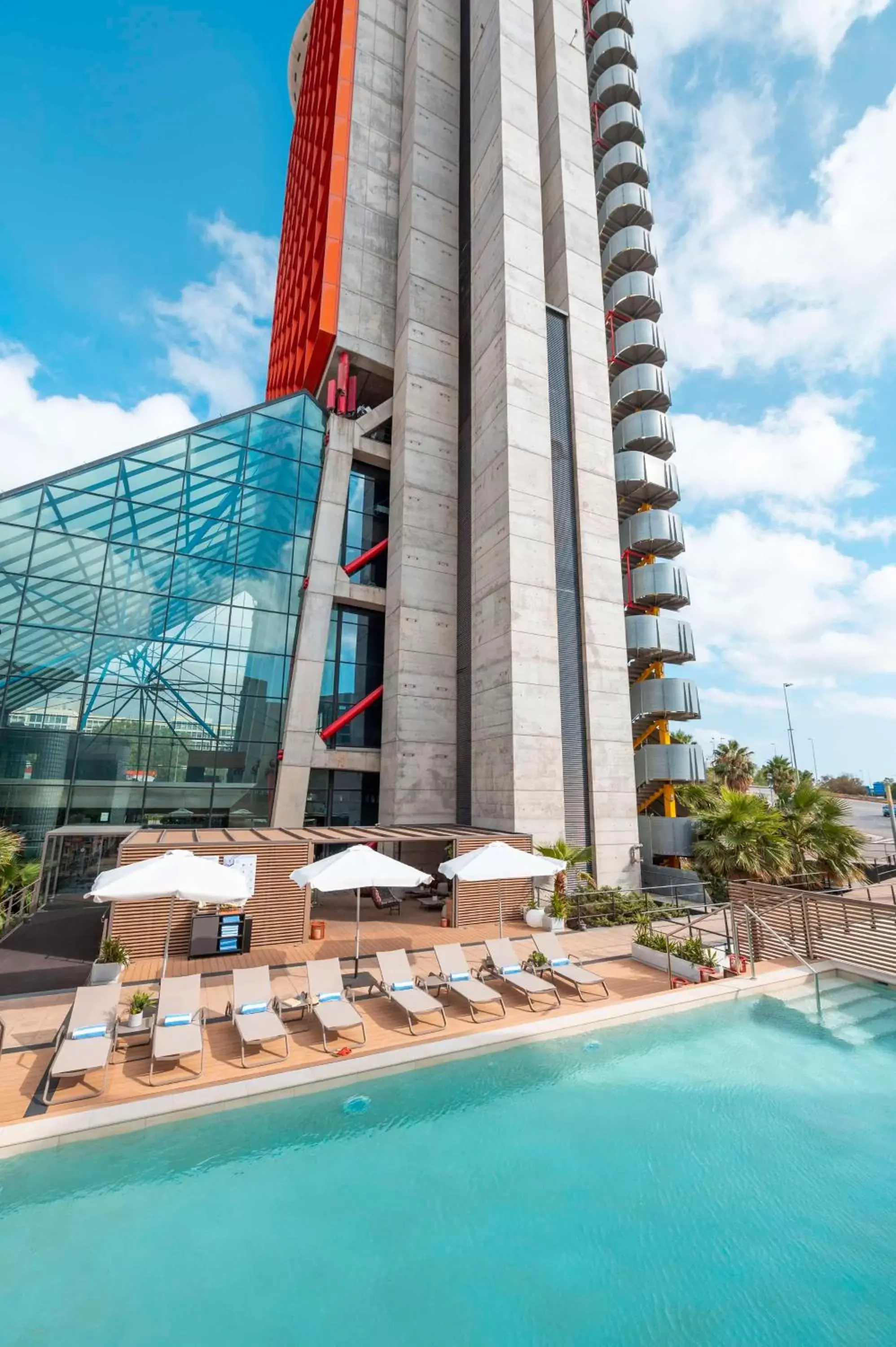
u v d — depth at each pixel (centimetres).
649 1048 820
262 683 2039
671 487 2723
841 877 1938
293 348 3028
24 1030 804
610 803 1966
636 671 2758
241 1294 429
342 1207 518
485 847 1188
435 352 2447
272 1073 703
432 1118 653
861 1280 445
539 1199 532
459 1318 414
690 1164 580
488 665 1973
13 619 1722
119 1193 529
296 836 1452
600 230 3180
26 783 1688
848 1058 797
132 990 961
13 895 1370
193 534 2008
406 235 2536
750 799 1892
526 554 1938
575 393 2239
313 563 2180
